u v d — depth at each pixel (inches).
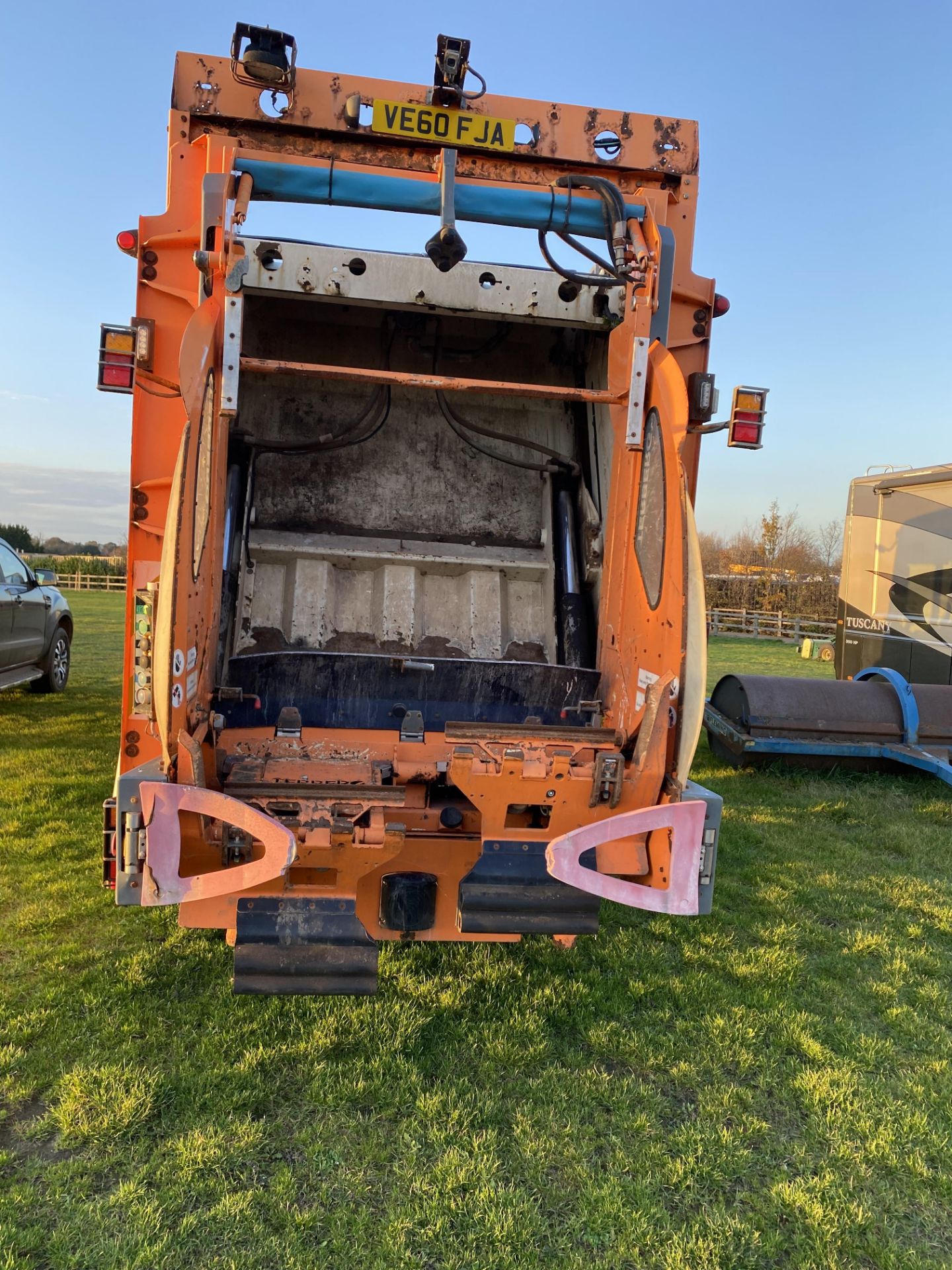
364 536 153.5
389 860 100.2
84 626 730.8
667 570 111.7
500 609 151.6
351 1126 96.0
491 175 145.1
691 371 142.5
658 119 146.0
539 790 103.9
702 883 105.6
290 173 121.0
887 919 167.2
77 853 177.3
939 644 298.0
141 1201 83.0
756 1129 99.9
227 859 97.3
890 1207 89.4
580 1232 83.4
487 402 163.5
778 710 267.3
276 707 125.4
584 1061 112.3
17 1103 97.6
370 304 131.2
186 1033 112.5
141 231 122.8
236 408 108.8
